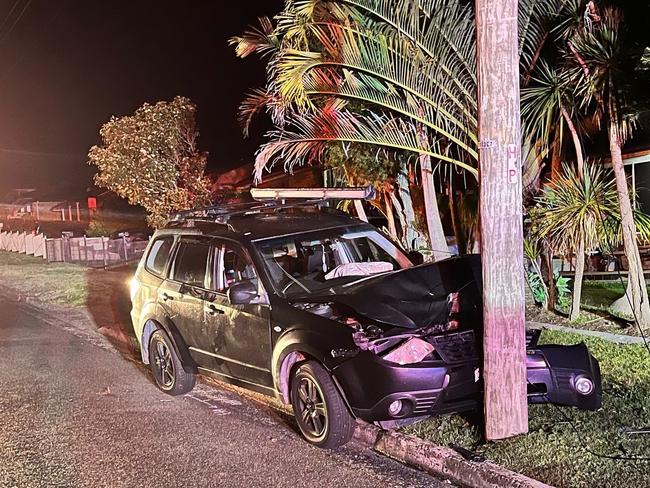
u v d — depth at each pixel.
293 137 9.41
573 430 5.70
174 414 7.43
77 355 10.62
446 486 5.36
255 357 6.68
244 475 5.69
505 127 5.29
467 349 5.89
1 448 6.52
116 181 14.22
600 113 9.39
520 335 5.53
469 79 9.09
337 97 9.31
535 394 6.04
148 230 30.80
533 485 4.89
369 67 8.91
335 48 8.85
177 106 14.48
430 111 9.22
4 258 28.77
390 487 5.37
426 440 5.88
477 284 6.42
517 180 5.36
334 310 6.44
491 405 5.58
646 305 9.19
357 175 11.12
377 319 6.10
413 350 5.71
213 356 7.26
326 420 6.02
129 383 8.81
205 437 6.66
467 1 9.54
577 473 4.98
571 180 9.11
